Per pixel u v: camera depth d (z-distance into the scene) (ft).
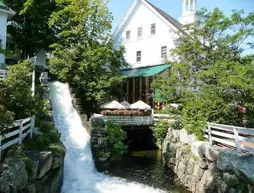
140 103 70.44
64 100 71.41
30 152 27.86
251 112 41.98
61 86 77.20
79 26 82.07
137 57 95.66
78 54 79.15
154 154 60.13
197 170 36.09
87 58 78.13
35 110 34.12
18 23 92.43
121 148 54.03
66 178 39.50
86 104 75.66
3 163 21.01
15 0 90.07
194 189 35.99
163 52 87.15
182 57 56.75
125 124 63.16
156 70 81.46
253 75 39.52
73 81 76.79
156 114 67.87
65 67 77.46
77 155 48.70
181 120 50.57
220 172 31.07
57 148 32.53
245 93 40.86
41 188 25.30
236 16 49.73
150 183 40.06
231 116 42.27
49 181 27.63
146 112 67.46
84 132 57.88
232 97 42.11
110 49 81.30
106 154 50.01
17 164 21.26
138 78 88.84
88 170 45.16
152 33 91.35
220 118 41.52
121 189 36.88
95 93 74.28
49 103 57.93
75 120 63.05
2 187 18.74
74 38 83.56
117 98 90.84
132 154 59.72
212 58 51.72
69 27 85.05
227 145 35.09
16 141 27.09
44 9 91.35
